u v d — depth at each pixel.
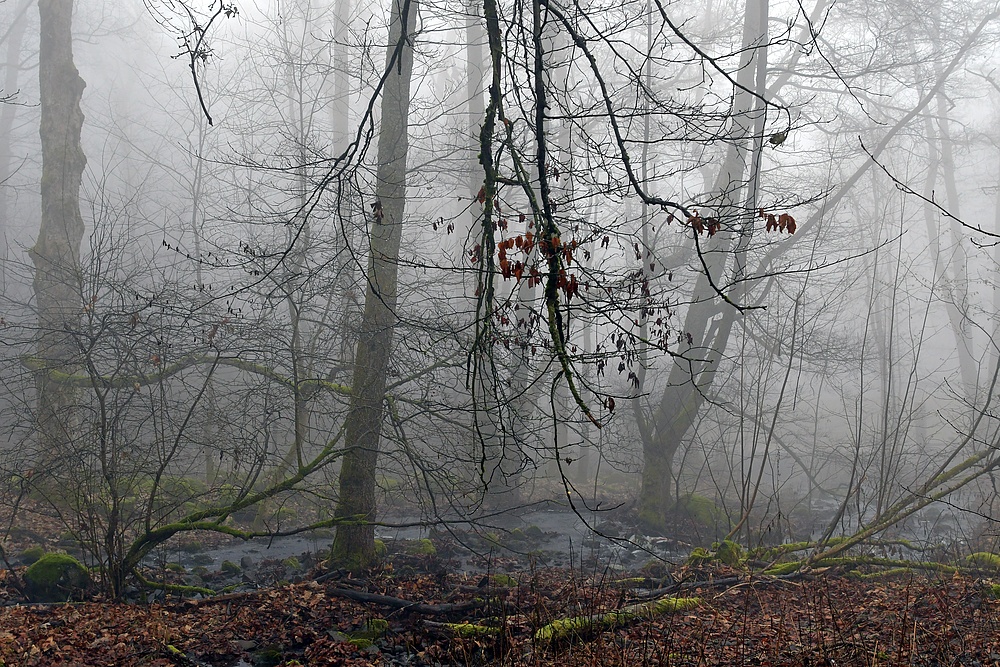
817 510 20.38
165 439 11.09
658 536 17.28
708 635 8.34
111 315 11.05
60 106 17.36
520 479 19.45
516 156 4.88
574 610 8.83
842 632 8.17
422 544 13.96
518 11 4.84
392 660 8.20
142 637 8.34
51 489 14.70
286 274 12.57
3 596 9.66
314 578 11.14
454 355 11.93
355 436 11.68
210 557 13.29
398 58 4.84
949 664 7.15
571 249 4.52
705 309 18.34
